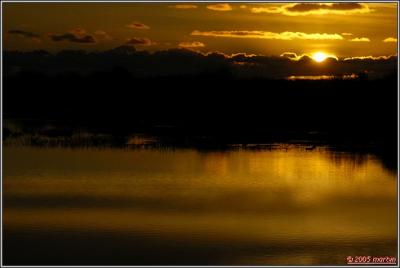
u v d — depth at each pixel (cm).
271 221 4044
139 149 6681
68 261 3256
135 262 3262
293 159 6147
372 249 3556
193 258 3303
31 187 4928
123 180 5159
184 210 4281
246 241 3584
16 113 10144
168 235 3694
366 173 5528
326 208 4356
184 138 7556
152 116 10175
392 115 9581
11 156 6188
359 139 7744
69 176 5297
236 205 4409
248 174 5431
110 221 3981
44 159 6038
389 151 6725
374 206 4425
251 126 9056
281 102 10325
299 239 3656
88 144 6931
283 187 4994
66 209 4266
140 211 4228
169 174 5419
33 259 3300
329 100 10131
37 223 3947
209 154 6412
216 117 10050
